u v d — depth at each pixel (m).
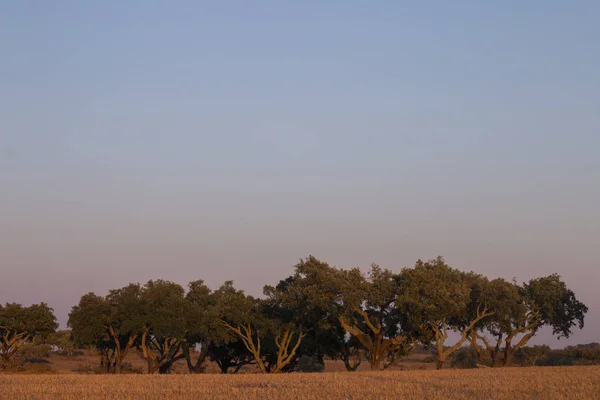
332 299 64.69
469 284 72.12
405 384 37.69
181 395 31.94
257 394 32.25
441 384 37.78
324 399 29.95
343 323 64.69
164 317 68.81
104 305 71.94
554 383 37.91
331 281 64.44
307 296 65.56
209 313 68.88
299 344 71.62
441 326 68.62
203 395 31.95
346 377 45.91
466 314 71.19
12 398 30.64
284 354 68.56
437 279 66.00
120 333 70.69
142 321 68.94
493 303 70.06
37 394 32.41
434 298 63.72
